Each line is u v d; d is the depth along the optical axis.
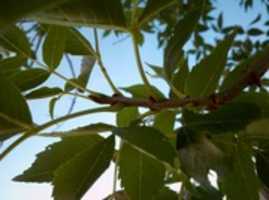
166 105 0.23
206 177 0.19
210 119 0.20
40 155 0.26
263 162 0.22
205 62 0.24
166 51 0.23
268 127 0.22
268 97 0.24
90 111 0.22
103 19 0.21
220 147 0.23
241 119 0.20
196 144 0.19
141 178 0.25
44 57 0.26
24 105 0.20
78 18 0.20
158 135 0.19
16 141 0.20
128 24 0.22
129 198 0.25
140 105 0.23
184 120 0.20
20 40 0.26
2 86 0.19
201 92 0.24
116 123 0.28
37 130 0.20
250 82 0.23
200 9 0.23
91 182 0.23
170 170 0.26
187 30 0.23
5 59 0.26
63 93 0.26
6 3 0.14
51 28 0.26
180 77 0.25
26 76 0.26
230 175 0.23
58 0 0.15
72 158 0.23
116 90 0.24
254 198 0.23
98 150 0.23
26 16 0.15
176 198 0.28
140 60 0.23
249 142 0.23
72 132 0.22
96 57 0.25
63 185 0.23
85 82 0.26
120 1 0.21
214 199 0.23
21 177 0.26
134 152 0.25
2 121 0.20
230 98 0.22
